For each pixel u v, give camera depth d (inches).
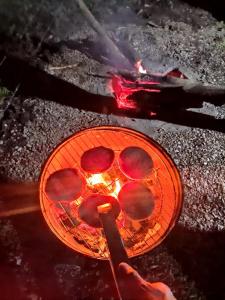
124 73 54.1
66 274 37.8
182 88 52.1
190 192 46.1
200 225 42.9
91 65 62.6
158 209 31.4
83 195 30.7
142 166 28.4
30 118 53.4
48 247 39.7
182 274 38.6
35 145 50.1
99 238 31.6
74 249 29.8
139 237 31.0
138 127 53.4
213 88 52.2
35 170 47.3
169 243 40.8
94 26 61.9
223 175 48.4
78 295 36.5
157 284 23.9
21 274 37.7
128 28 71.8
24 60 61.6
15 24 68.2
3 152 49.0
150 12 77.4
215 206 44.9
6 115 53.5
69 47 65.5
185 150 51.1
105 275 37.9
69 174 28.1
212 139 53.0
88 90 58.2
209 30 74.6
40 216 42.3
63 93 57.4
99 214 27.1
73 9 73.7
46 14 71.8
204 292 37.5
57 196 27.6
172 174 30.4
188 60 66.3
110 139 33.0
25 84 58.0
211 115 56.4
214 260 39.9
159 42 69.3
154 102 53.7
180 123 54.7
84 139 32.4
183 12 79.0
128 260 25.0
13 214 42.3
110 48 63.2
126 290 22.7
